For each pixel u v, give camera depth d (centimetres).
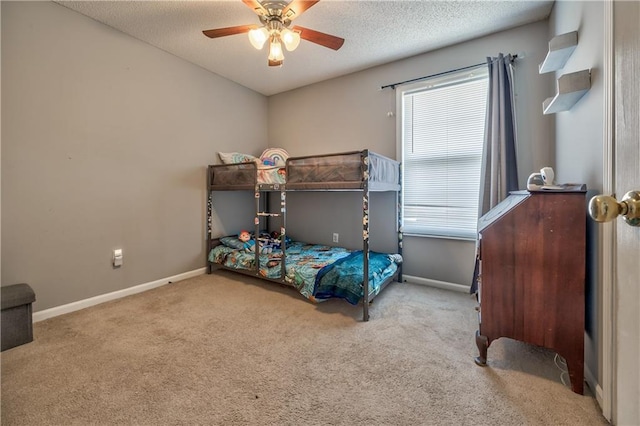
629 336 66
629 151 67
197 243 362
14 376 164
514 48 277
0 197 214
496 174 269
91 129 265
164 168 324
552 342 157
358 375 167
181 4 243
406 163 340
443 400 147
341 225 391
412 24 269
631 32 66
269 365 177
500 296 170
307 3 192
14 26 219
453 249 314
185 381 161
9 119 219
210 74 371
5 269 220
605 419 133
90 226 266
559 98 179
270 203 459
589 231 157
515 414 137
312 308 262
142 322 233
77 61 254
